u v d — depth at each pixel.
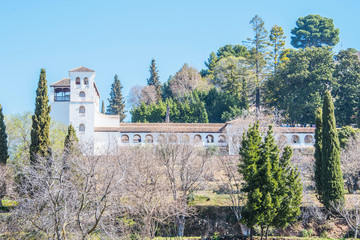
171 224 51.78
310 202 51.97
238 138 66.06
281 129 78.31
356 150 62.22
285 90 105.88
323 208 52.81
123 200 47.22
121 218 44.91
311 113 99.06
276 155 43.56
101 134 84.00
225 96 115.19
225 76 119.25
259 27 123.12
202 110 110.69
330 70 104.06
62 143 63.06
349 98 99.12
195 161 58.72
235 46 155.38
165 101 128.50
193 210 54.06
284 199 42.88
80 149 50.34
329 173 51.66
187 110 111.12
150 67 144.25
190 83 137.12
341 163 62.72
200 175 57.84
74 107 84.81
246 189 43.69
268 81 109.69
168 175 54.16
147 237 43.59
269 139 44.47
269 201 41.38
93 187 40.44
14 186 49.22
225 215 54.09
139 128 85.19
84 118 84.50
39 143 57.72
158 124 89.00
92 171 40.19
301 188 43.97
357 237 48.47
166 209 46.72
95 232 41.41
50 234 37.38
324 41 165.00
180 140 63.12
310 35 163.50
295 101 102.25
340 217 51.19
